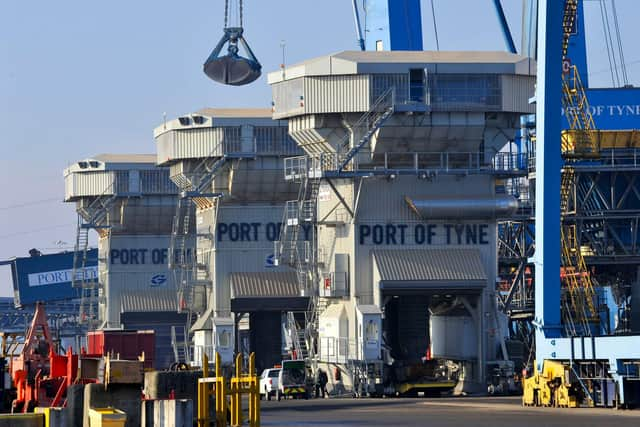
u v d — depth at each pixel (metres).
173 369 147.38
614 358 140.88
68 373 129.38
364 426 122.69
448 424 121.94
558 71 156.75
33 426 102.81
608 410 138.88
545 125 157.38
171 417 103.94
